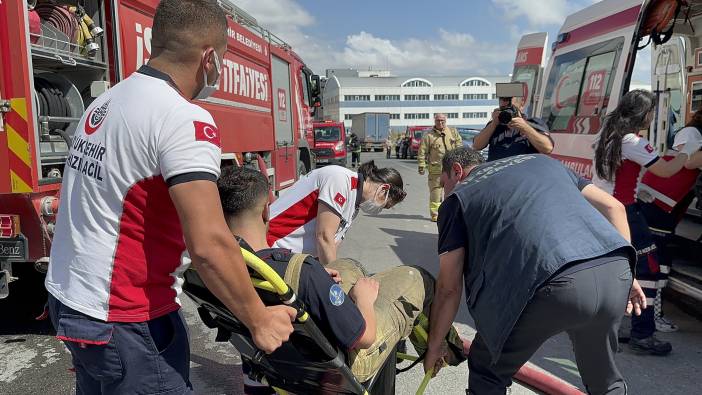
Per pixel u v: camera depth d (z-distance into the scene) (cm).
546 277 203
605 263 209
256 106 775
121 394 171
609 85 504
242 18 725
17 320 456
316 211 323
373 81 8581
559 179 231
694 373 358
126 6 462
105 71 448
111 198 164
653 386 340
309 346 196
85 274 165
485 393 242
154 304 168
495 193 226
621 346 400
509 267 212
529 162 241
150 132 160
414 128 3422
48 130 378
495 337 217
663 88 674
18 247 371
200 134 162
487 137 531
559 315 208
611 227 217
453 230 237
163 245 169
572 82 593
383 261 696
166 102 164
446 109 8631
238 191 202
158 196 164
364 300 211
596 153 398
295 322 181
